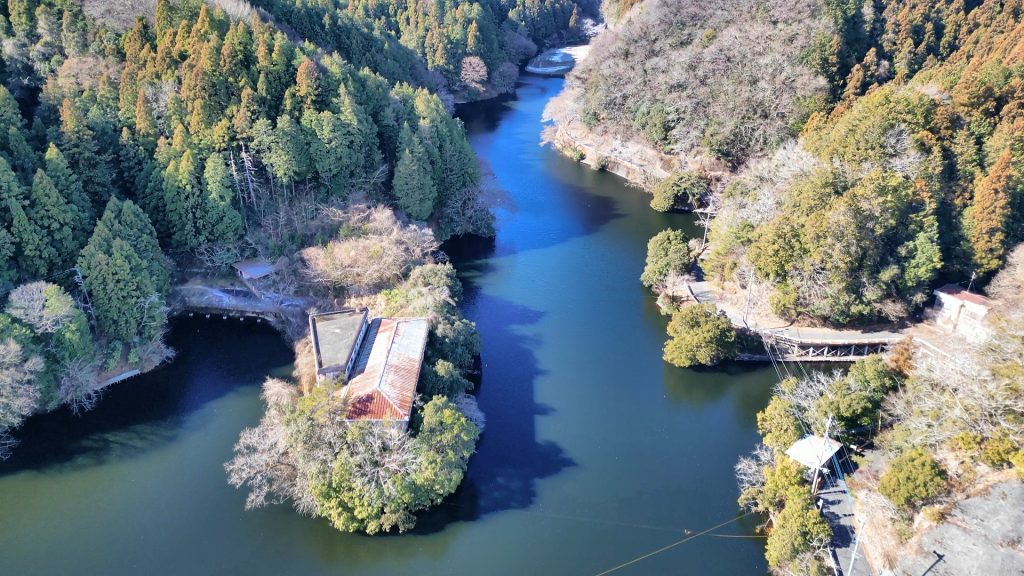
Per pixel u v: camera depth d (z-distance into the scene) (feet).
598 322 299.99
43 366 217.56
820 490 195.00
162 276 270.87
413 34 633.20
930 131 292.20
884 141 282.56
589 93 507.30
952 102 296.10
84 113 292.61
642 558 189.16
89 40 323.78
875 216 264.11
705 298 302.25
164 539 191.31
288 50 335.26
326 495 189.47
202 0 350.84
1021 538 161.38
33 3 328.90
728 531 197.77
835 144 295.28
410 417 208.95
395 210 341.00
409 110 375.66
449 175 369.91
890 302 270.87
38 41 327.88
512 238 378.94
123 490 207.10
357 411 203.21
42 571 181.37
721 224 318.65
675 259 311.27
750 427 239.71
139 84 302.86
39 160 264.72
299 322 275.80
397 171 337.11
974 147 286.05
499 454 224.74
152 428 230.89
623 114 480.23
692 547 192.65
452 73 639.35
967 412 179.22
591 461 223.10
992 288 268.00
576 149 504.43
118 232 251.60
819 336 272.10
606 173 477.36
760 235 284.00
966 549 163.84
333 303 280.10
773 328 277.23
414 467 192.44
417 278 279.28
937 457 182.60
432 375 229.86
